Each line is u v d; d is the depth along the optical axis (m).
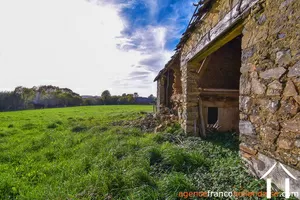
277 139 2.11
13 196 2.87
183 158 3.61
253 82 2.53
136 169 3.19
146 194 2.52
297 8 1.83
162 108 11.17
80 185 3.00
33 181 3.43
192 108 5.86
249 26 2.61
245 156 2.76
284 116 2.00
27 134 8.09
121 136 6.21
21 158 4.70
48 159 4.69
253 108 2.54
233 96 6.79
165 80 11.99
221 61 6.98
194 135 5.79
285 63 1.98
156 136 5.74
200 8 3.87
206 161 3.51
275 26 2.11
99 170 3.47
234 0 2.95
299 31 1.80
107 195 2.67
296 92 1.85
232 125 6.70
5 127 9.88
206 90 6.63
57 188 2.96
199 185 2.71
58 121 11.99
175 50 6.77
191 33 5.14
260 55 2.37
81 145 5.51
